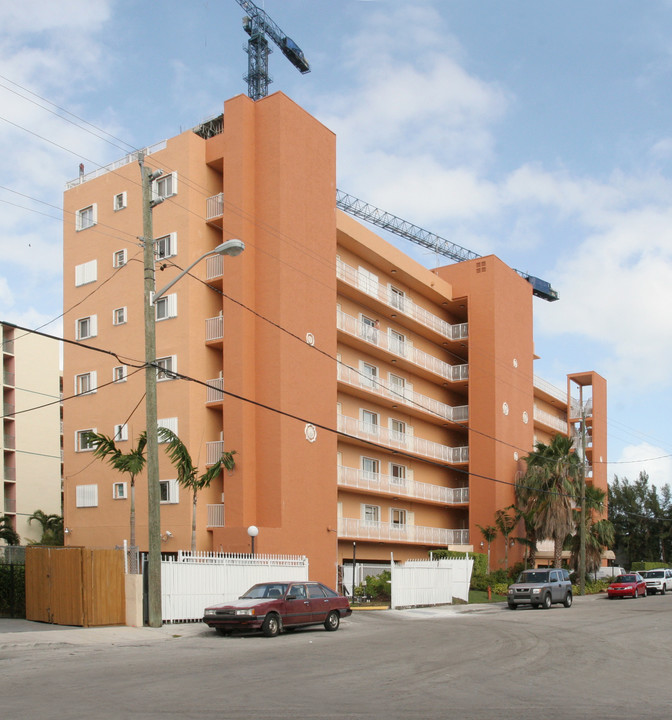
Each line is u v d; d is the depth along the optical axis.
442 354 51.56
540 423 60.06
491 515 46.16
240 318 32.25
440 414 48.69
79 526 35.56
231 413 31.83
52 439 62.03
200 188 34.38
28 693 10.98
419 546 44.66
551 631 21.62
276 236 33.00
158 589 20.86
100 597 20.83
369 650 16.52
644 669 14.23
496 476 46.59
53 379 62.88
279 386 31.88
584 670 13.92
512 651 16.58
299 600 20.44
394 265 43.78
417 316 46.75
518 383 51.62
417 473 46.06
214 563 23.64
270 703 10.28
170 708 9.90
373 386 41.88
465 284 50.28
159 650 16.45
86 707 9.94
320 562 33.16
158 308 34.00
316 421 33.94
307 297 34.28
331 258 36.56
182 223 33.69
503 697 10.95
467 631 21.36
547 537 46.38
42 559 22.12
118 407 34.94
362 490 38.97
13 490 58.38
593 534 51.00
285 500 31.33
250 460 31.64
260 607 19.20
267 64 53.56
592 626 23.56
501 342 49.38
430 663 14.46
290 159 34.03
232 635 19.62
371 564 40.25
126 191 36.47
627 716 9.66
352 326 39.78
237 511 30.92
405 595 31.72
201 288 33.66
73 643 17.39
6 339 59.91
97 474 35.31
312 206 35.38
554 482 46.25
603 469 69.06
